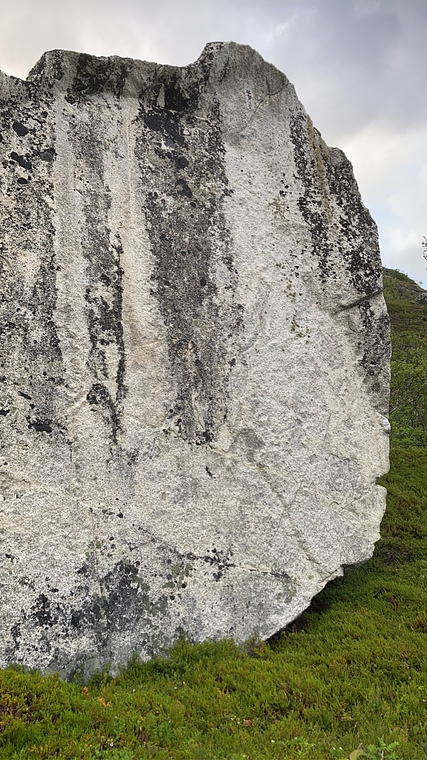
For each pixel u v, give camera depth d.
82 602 4.46
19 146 5.05
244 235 5.81
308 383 5.78
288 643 5.02
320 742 3.55
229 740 3.60
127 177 5.44
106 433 4.89
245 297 5.69
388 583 6.04
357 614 5.44
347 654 4.66
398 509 7.87
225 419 5.38
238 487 5.28
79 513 4.62
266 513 5.33
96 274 5.12
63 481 4.63
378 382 6.13
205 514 5.10
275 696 4.07
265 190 6.01
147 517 4.88
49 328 4.84
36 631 4.26
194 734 3.61
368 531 5.74
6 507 4.39
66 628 4.35
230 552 5.11
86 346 4.96
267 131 6.13
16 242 4.86
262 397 5.55
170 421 5.16
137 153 5.53
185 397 5.27
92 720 3.46
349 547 5.61
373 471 5.91
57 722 3.35
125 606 4.61
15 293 4.78
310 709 3.92
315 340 5.91
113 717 3.53
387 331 6.24
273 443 5.50
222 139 5.93
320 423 5.75
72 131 5.30
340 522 5.62
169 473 5.05
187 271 5.50
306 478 5.56
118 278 5.20
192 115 5.85
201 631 4.80
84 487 4.70
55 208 5.07
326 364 5.92
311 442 5.66
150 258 5.37
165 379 5.22
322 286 6.05
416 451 10.12
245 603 5.02
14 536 4.37
